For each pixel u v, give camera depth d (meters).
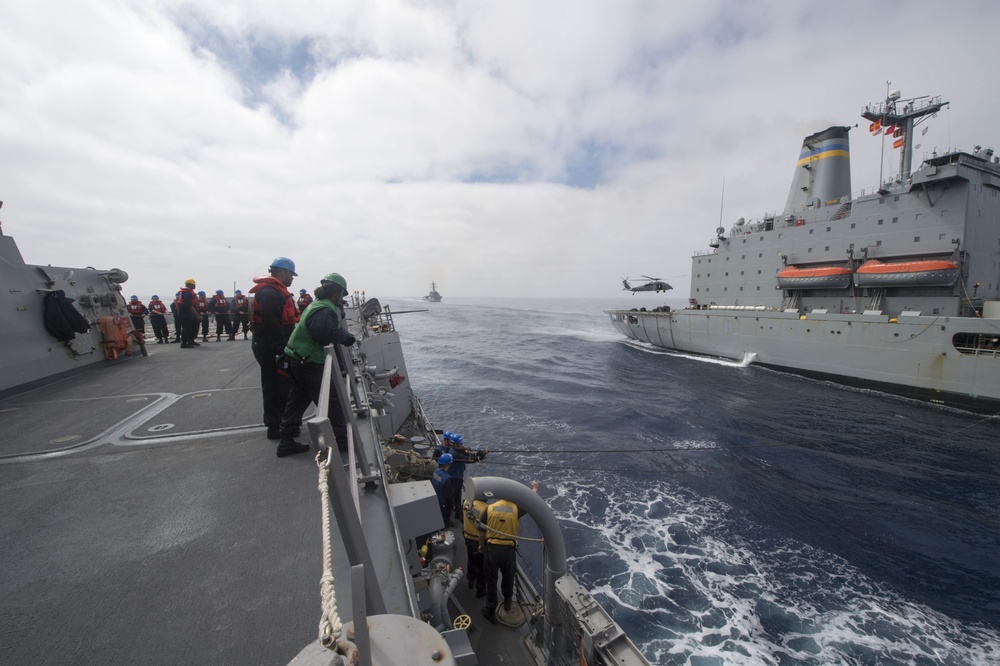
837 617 8.51
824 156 28.66
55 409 5.52
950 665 7.53
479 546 5.75
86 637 1.90
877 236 24.53
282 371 3.95
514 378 29.22
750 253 31.67
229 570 2.39
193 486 3.40
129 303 12.85
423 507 4.22
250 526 2.83
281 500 3.18
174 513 3.00
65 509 3.05
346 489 1.79
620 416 20.62
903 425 19.48
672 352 38.50
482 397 24.05
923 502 13.12
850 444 17.47
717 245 34.50
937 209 22.17
